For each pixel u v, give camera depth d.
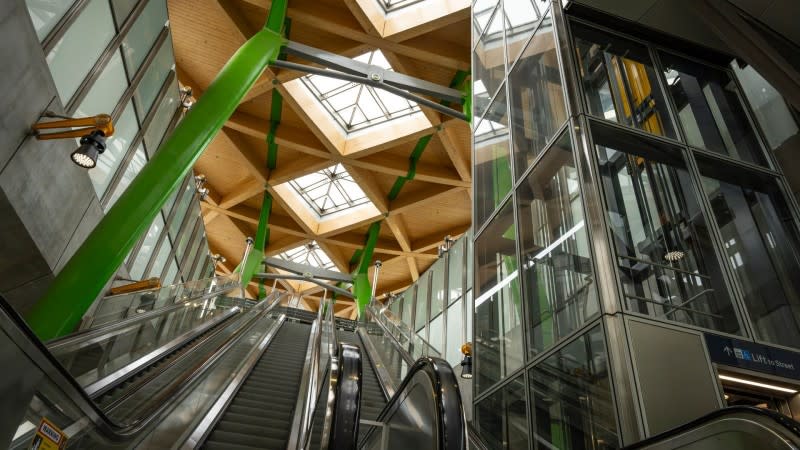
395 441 4.23
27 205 6.68
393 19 15.77
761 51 6.39
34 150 6.45
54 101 6.75
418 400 3.72
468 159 20.47
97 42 7.80
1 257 7.37
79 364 5.70
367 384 9.53
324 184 24.42
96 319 7.50
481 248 7.85
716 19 6.52
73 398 2.99
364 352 12.93
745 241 5.90
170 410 5.27
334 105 19.81
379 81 15.69
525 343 5.95
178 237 15.62
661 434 3.14
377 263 25.48
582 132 5.80
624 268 5.09
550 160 6.31
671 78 7.05
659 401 4.23
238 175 22.84
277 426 6.64
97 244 8.31
